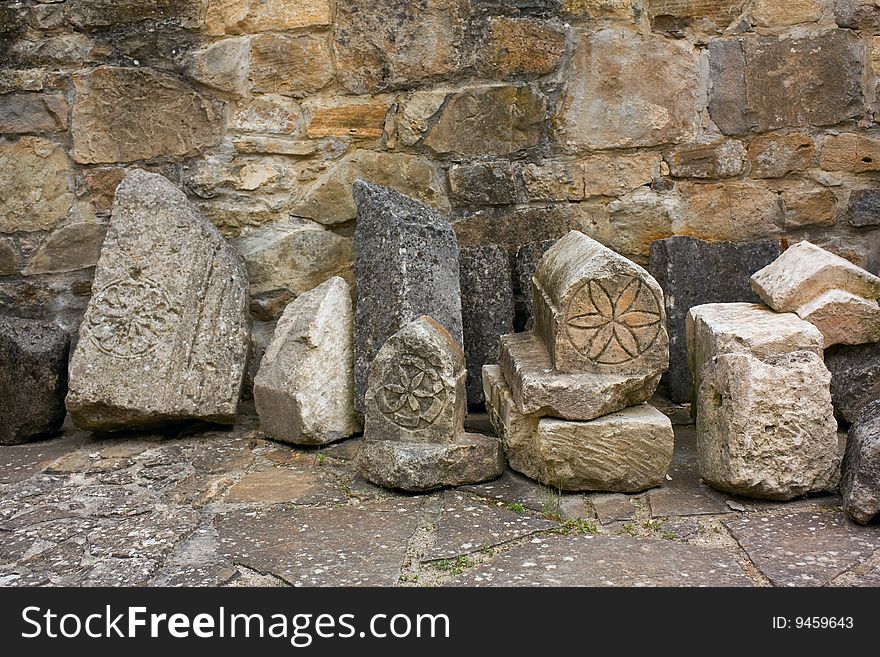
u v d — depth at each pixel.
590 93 4.54
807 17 4.54
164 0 4.42
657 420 3.01
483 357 4.22
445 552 2.56
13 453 3.76
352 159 4.54
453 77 4.52
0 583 2.43
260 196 4.52
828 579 2.32
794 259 3.77
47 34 4.44
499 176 4.55
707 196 4.60
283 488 3.22
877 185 4.62
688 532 2.69
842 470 2.93
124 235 4.03
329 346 3.78
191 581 2.42
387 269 3.84
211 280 4.05
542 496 3.04
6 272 4.55
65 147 4.51
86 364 3.82
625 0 4.50
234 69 4.47
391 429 3.23
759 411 2.84
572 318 3.10
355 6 4.45
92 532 2.80
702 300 4.32
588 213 4.60
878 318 3.58
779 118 4.57
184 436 3.96
